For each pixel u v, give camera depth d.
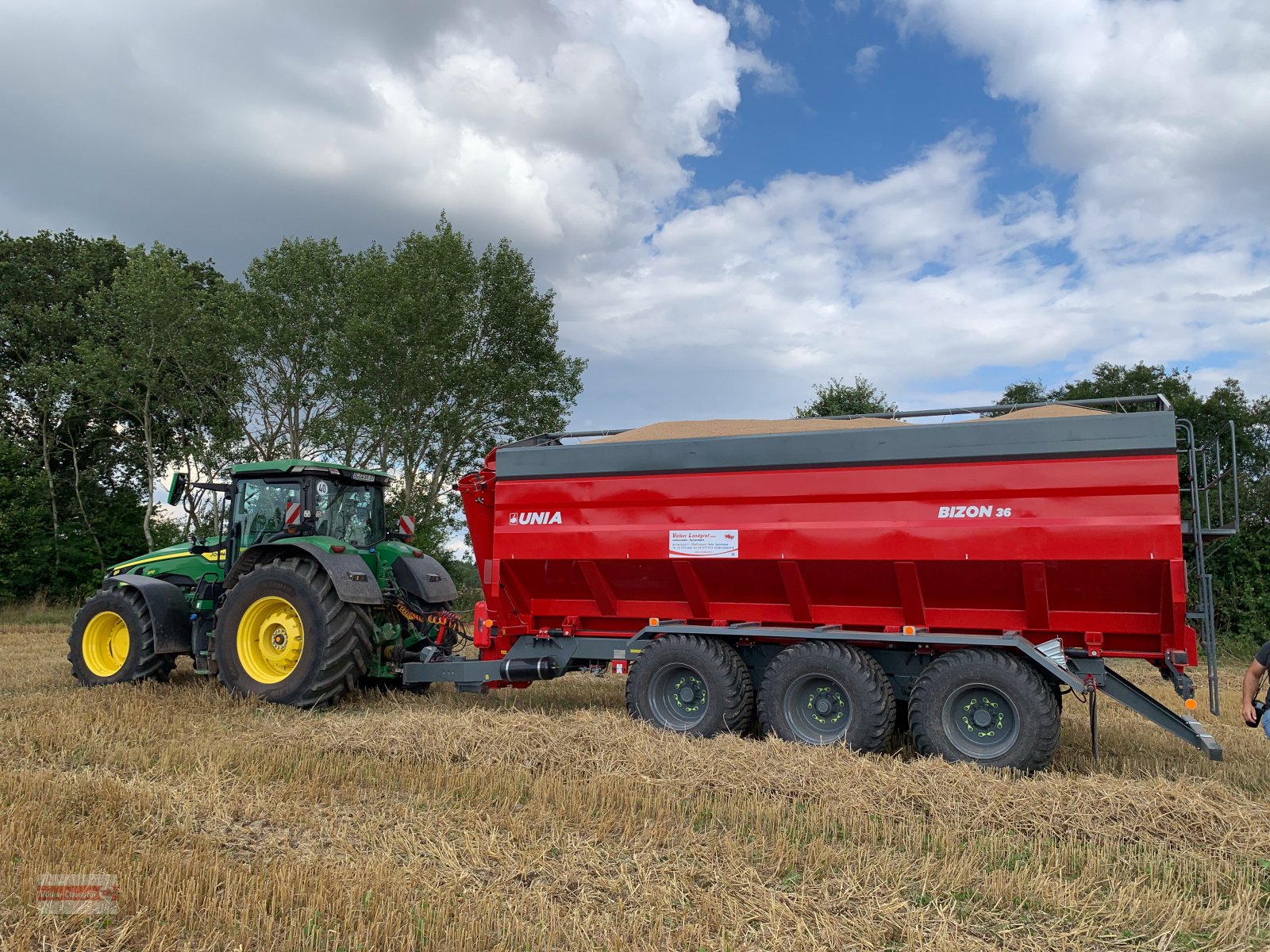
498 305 22.81
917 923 3.53
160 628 8.67
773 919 3.49
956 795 5.01
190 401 21.61
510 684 8.02
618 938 3.30
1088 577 5.99
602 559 7.35
